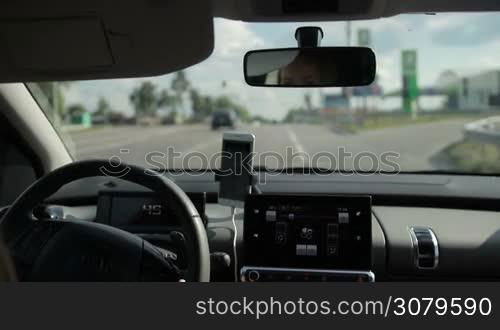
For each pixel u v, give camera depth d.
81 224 2.14
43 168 3.76
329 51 3.06
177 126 27.56
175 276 2.09
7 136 3.58
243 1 2.95
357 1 2.95
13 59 2.67
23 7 2.37
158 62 2.80
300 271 2.73
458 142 13.76
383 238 3.14
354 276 2.71
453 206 3.49
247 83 3.19
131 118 26.39
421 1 3.04
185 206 1.99
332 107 30.50
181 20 2.50
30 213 2.16
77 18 2.45
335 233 2.74
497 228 3.20
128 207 3.11
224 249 3.16
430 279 3.13
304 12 3.05
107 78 2.97
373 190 3.54
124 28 2.53
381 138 17.25
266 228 2.78
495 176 3.83
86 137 11.33
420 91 33.88
